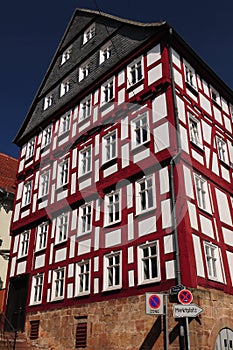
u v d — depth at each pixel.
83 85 20.30
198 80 17.31
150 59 16.38
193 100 16.11
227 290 12.98
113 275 13.93
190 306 10.55
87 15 22.72
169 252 12.21
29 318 17.06
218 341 11.49
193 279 11.50
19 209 21.45
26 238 20.05
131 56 17.48
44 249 18.09
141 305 12.27
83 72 21.12
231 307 12.76
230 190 16.20
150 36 16.64
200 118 16.19
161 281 12.04
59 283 16.42
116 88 17.67
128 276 13.16
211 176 15.20
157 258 12.48
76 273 15.50
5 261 23.02
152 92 15.46
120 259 13.71
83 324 14.12
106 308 13.44
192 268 11.69
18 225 20.84
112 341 12.76
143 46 16.97
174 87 14.83
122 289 13.14
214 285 12.40
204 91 17.50
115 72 18.20
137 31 17.78
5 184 25.42
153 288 12.18
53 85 23.30
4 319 18.31
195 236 12.58
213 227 13.90
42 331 16.00
